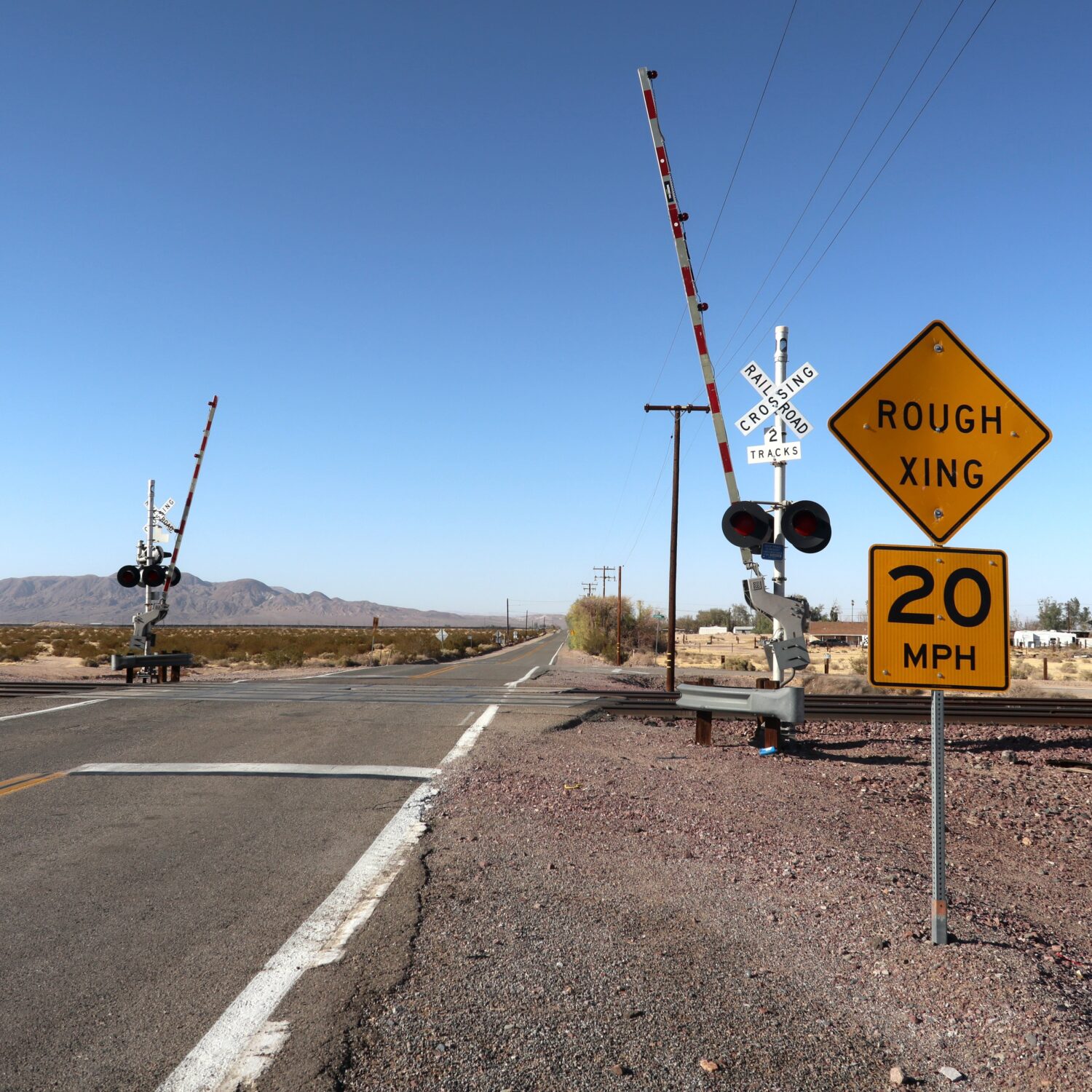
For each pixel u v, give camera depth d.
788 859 6.51
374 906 5.40
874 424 4.84
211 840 7.05
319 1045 3.65
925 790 10.12
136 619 22.95
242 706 16.48
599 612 79.31
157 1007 4.02
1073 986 4.31
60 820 7.72
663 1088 3.35
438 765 10.45
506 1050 3.61
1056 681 44.12
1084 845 8.14
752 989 4.21
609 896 5.62
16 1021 3.90
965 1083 3.39
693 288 12.46
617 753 11.73
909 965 4.43
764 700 11.74
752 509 11.68
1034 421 4.88
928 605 4.66
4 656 46.91
